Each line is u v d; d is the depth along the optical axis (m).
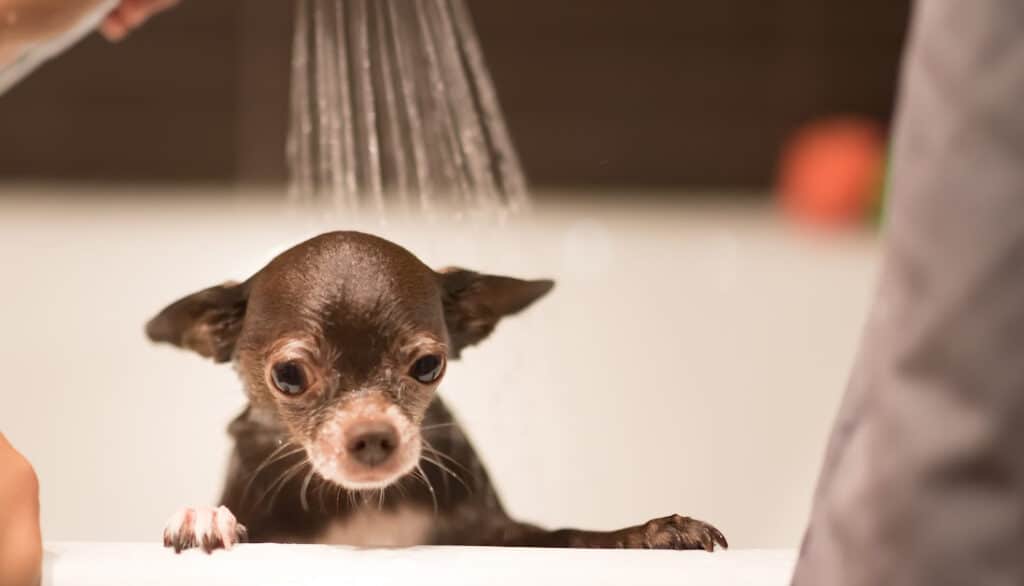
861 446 0.77
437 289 1.51
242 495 1.57
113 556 1.15
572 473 2.82
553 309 3.10
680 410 3.00
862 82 4.24
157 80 4.11
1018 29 0.68
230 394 1.81
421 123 2.38
